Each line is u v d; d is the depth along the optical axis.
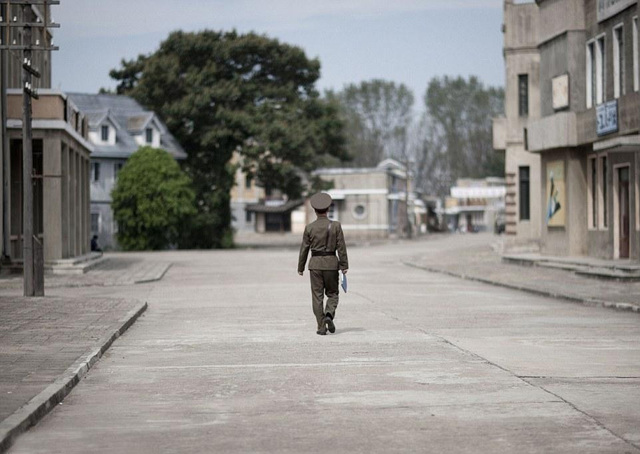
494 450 9.40
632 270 35.97
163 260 61.47
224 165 94.94
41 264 29.45
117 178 83.88
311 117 96.44
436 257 62.12
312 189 96.44
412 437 10.01
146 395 12.77
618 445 9.55
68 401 12.34
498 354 16.50
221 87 93.81
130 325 21.88
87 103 97.12
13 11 43.53
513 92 58.59
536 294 31.72
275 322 22.66
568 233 46.62
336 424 10.72
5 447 9.46
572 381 13.50
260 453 9.39
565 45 45.94
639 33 38.00
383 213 129.12
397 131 173.50
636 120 38.59
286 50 96.19
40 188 49.91
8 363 14.77
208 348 17.77
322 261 19.73
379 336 19.44
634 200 39.41
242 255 71.88
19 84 45.84
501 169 175.50
